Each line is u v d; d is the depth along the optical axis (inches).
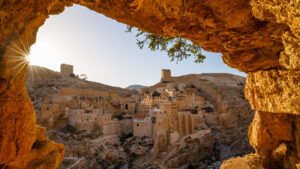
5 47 148.7
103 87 4119.1
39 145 235.8
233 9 214.4
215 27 268.2
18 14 158.2
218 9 224.4
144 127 2304.4
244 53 323.9
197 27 297.3
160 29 332.2
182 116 2487.7
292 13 148.0
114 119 2469.2
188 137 2395.4
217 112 3432.6
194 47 521.3
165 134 2138.3
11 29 154.1
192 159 2326.5
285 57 249.6
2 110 145.3
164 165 1891.0
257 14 199.0
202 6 236.4
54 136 1945.1
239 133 3275.1
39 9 180.4
